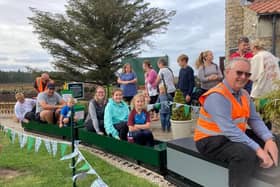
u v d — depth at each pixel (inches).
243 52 198.1
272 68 179.9
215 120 105.2
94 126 207.9
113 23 792.3
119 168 167.8
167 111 265.7
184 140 140.2
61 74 762.8
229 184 101.3
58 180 147.2
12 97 591.8
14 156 191.3
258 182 97.3
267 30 358.9
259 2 397.7
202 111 113.3
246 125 115.1
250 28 405.1
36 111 280.5
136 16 812.0
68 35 754.2
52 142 134.5
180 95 238.8
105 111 198.4
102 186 97.5
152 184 140.3
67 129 235.1
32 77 774.5
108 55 746.2
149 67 307.0
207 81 241.3
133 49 805.9
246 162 97.0
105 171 160.1
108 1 770.2
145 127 179.5
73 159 128.8
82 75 769.6
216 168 109.6
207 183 115.7
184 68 257.3
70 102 234.2
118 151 183.3
